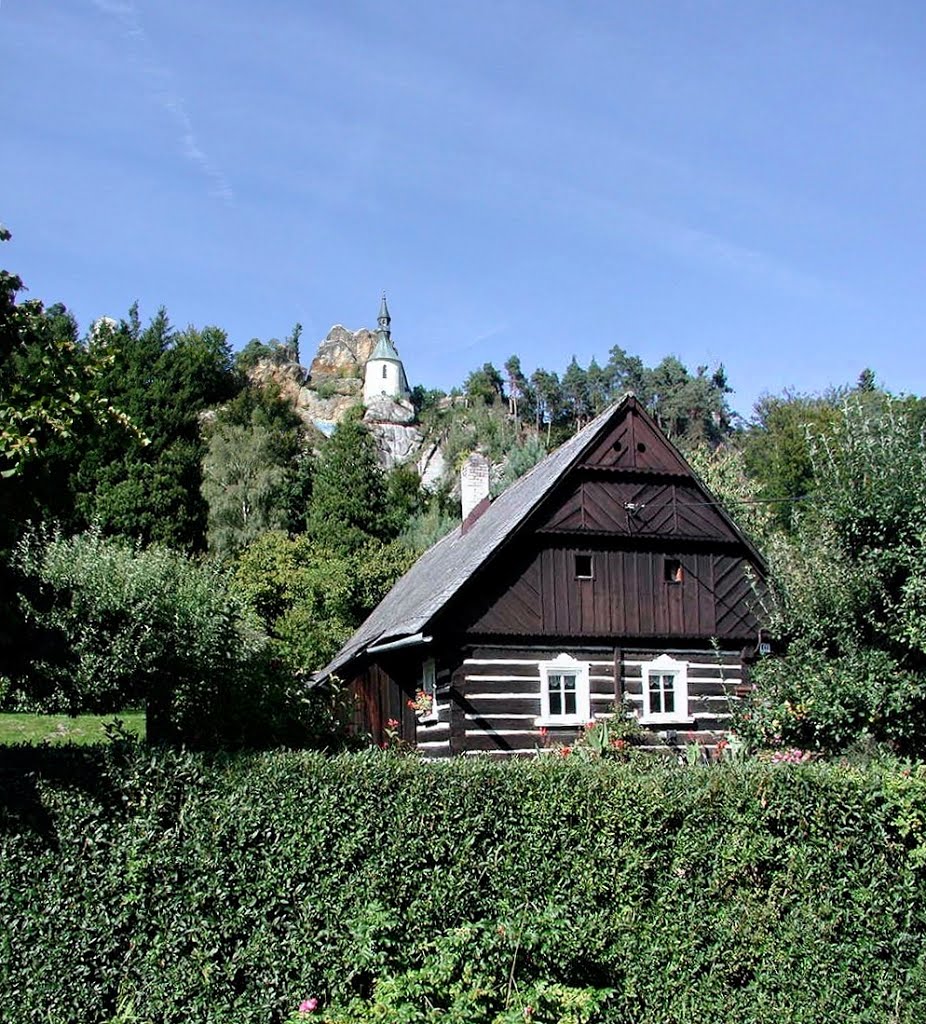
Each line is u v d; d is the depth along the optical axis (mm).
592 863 9031
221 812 8328
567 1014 8086
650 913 9078
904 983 9531
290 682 12414
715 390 92438
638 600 19922
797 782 9672
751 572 20859
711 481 34875
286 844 8383
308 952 8234
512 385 115062
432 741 19375
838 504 14906
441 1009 7859
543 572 19375
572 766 9344
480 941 8461
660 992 8938
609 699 19359
